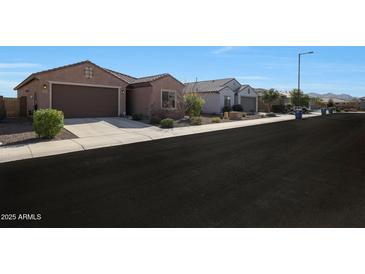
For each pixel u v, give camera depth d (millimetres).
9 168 7812
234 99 36375
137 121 20156
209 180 6812
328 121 27422
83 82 20156
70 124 16781
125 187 6281
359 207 5180
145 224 4578
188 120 22531
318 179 6918
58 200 5531
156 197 5688
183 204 5340
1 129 14516
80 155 9609
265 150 10758
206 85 37281
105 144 11812
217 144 12133
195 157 9406
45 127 12336
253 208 5148
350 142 12977
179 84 24203
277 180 6820
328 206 5227
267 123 24141
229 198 5629
